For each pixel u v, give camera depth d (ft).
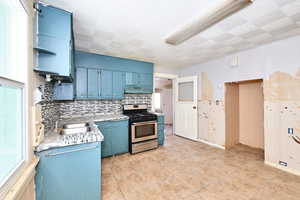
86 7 4.73
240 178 6.78
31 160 3.63
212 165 8.15
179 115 14.40
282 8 4.91
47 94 5.60
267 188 6.00
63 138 4.61
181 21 5.69
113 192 5.82
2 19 2.98
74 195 4.46
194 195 5.63
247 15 5.32
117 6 4.71
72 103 9.52
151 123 10.62
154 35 6.97
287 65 7.34
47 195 4.06
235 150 10.50
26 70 3.42
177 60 11.56
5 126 2.89
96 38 7.29
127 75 10.91
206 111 12.05
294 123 7.11
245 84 11.62
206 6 4.72
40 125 4.17
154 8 4.85
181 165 8.17
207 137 11.95
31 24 3.70
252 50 8.85
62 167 4.26
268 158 8.11
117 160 8.86
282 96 7.54
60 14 4.57
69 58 4.60
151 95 13.16
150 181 6.61
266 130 8.19
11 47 3.28
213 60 11.41
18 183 2.86
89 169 4.69
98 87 9.69
